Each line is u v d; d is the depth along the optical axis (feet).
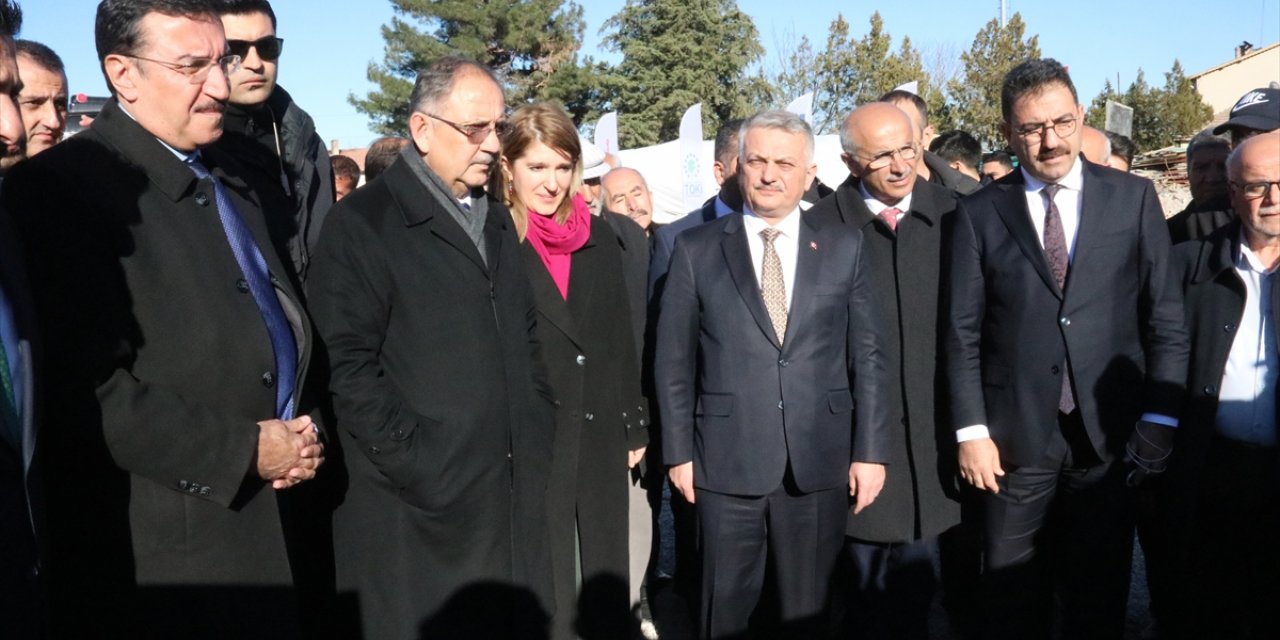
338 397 9.02
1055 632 13.33
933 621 14.39
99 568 7.45
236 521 7.87
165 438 7.36
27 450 6.21
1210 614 11.14
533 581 9.96
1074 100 10.62
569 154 11.23
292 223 10.83
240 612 7.86
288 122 11.46
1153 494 11.82
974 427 11.23
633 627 13.37
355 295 9.14
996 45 91.40
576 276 11.49
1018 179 11.37
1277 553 10.52
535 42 107.55
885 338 11.48
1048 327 10.87
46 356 7.07
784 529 11.23
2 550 5.86
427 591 9.36
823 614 11.41
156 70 7.64
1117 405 10.81
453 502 9.28
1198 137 14.15
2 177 7.99
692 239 11.50
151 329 7.57
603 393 11.54
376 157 16.51
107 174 7.55
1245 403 10.57
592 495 11.42
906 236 12.01
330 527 10.00
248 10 10.35
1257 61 119.03
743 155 11.10
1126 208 10.81
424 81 9.56
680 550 12.88
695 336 11.44
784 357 10.95
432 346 9.29
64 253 7.20
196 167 8.26
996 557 11.47
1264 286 10.49
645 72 120.78
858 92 106.42
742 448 10.96
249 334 8.02
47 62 10.29
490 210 10.28
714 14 121.60
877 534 11.81
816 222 11.49
